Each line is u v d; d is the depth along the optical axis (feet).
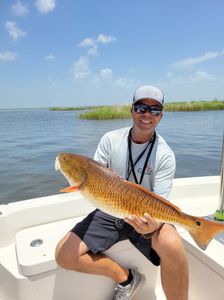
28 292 3.29
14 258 3.69
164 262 3.27
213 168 14.34
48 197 4.87
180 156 16.92
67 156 2.97
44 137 27.35
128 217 2.88
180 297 3.28
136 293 3.81
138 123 3.80
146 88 3.76
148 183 3.96
